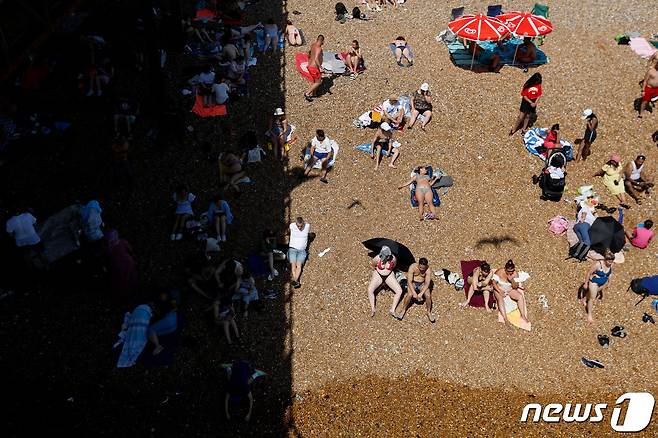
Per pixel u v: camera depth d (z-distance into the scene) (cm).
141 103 1538
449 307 1194
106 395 1002
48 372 1019
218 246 1236
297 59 1758
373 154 1461
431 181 1372
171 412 992
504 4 2077
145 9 1334
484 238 1318
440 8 2044
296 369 1077
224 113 1549
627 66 1795
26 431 945
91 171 1360
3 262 1151
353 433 1004
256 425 995
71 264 1159
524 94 1493
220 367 1035
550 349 1145
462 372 1101
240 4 1931
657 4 2112
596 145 1549
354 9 1955
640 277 1273
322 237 1295
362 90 1653
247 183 1389
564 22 1992
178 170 1398
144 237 1248
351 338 1131
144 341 1052
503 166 1480
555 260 1289
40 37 1019
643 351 1155
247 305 1137
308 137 1510
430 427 1023
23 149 1394
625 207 1419
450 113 1600
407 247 1279
